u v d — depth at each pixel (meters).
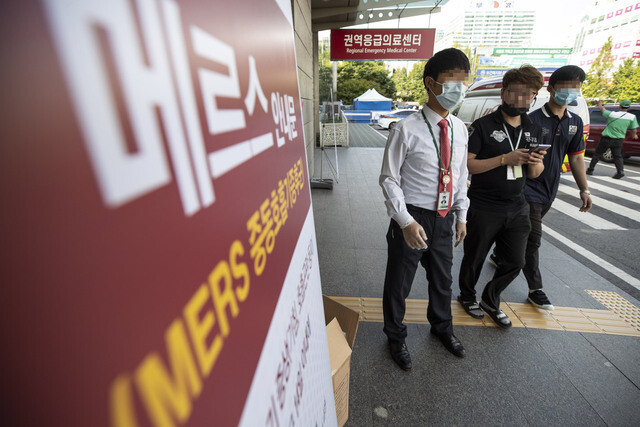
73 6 0.19
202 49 0.37
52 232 0.18
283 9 0.84
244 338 0.45
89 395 0.21
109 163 0.22
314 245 1.09
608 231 4.39
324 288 2.81
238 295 0.45
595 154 7.60
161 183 0.29
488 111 6.45
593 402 1.81
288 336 0.67
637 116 8.30
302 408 0.72
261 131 0.58
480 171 2.01
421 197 1.74
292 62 0.95
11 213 0.16
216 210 0.39
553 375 1.97
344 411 1.53
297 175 0.90
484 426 1.67
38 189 0.17
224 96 0.43
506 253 2.21
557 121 2.25
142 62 0.26
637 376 1.98
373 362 2.03
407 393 1.84
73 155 0.19
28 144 0.17
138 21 0.26
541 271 3.20
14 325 0.17
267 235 0.58
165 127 0.29
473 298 2.51
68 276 0.19
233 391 0.41
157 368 0.28
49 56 0.18
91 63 0.21
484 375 1.96
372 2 7.37
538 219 2.42
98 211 0.22
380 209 4.85
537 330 2.34
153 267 0.28
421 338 2.23
